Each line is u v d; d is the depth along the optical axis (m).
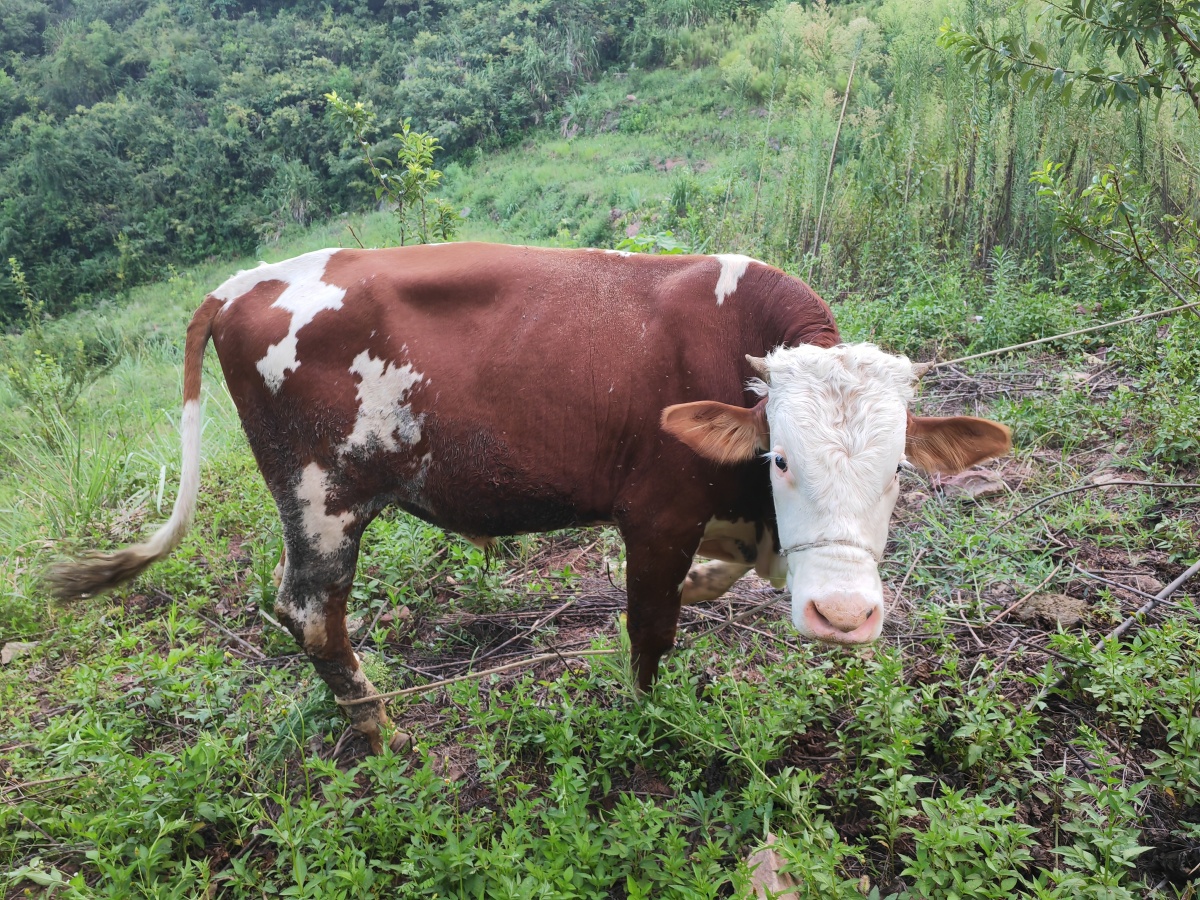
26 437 7.76
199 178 31.39
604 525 3.68
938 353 6.46
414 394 3.34
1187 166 7.16
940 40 4.54
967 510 4.81
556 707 3.50
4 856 3.18
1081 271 7.23
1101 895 2.38
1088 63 7.50
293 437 3.45
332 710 3.76
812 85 10.68
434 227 7.16
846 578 2.63
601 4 30.09
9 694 4.09
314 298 3.39
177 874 3.00
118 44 38.41
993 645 3.71
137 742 3.79
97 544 5.42
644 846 2.69
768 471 3.21
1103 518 4.37
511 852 2.67
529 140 27.38
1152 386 5.38
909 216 8.36
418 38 32.53
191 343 3.48
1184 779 2.80
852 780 2.99
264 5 41.00
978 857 2.58
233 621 4.64
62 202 31.14
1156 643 3.27
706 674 3.75
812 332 3.14
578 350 3.29
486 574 4.50
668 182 18.58
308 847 2.96
